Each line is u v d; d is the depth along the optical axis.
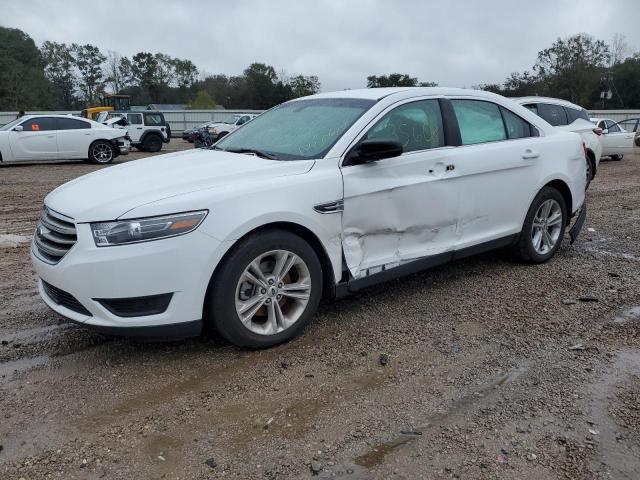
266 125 4.64
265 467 2.55
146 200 3.22
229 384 3.26
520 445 2.69
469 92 4.84
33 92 74.25
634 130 24.25
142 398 3.12
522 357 3.59
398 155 3.81
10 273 5.42
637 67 63.00
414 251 4.30
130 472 2.52
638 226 7.39
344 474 2.50
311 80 79.69
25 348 3.74
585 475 2.48
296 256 3.62
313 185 3.66
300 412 2.98
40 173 14.67
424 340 3.84
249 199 3.40
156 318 3.23
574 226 5.91
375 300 4.59
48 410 3.00
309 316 3.79
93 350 3.71
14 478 2.47
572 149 5.58
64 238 3.33
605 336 3.89
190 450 2.67
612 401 3.07
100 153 17.58
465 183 4.53
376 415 2.95
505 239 5.05
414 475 2.49
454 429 2.82
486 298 4.62
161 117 27.86
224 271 3.36
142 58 92.50
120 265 3.12
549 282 5.00
